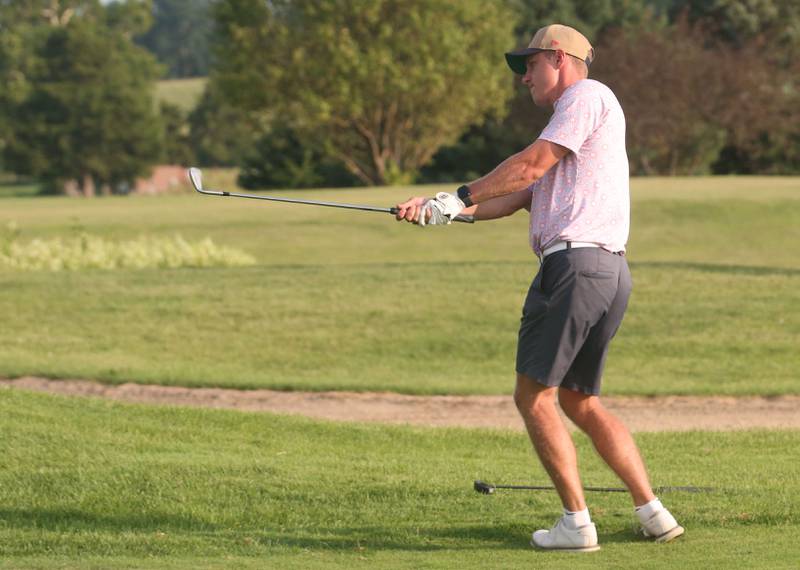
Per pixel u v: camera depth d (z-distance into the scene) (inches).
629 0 6043.3
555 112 446.3
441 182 5935.0
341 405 1072.2
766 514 501.4
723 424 951.0
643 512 453.7
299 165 5821.9
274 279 1656.0
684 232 2536.9
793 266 2116.1
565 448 443.8
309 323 1408.7
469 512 536.7
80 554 460.8
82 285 1643.7
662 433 834.8
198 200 3467.0
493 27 5275.6
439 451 761.6
